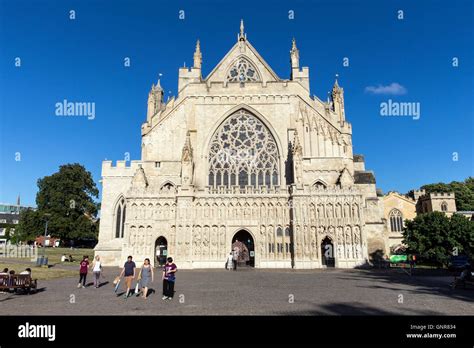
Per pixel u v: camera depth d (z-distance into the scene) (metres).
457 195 114.31
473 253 55.62
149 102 68.94
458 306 20.75
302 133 65.19
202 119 65.88
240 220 58.47
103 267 57.50
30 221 96.88
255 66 71.62
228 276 42.22
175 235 57.62
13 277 25.95
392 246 93.31
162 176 63.41
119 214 63.94
